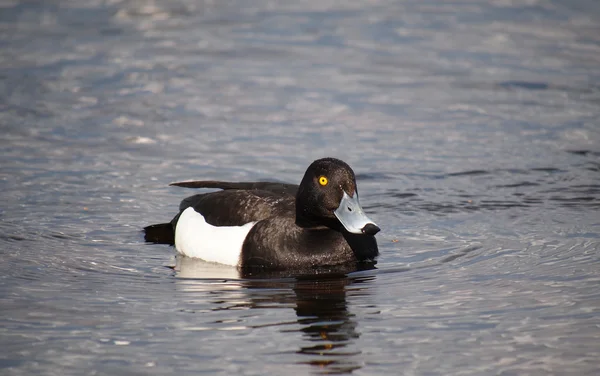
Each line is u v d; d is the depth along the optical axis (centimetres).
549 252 1039
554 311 859
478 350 777
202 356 766
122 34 2134
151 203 1236
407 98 1730
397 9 2367
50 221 1148
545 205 1216
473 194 1265
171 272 995
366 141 1501
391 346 784
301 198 1014
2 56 1931
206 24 2234
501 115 1630
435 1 2445
